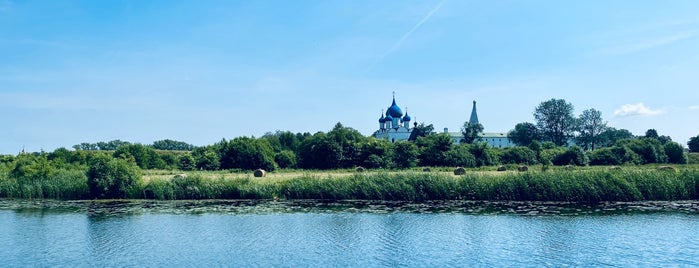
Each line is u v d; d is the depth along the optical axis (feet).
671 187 164.86
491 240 107.24
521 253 96.53
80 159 297.53
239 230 119.75
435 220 130.82
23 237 113.09
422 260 92.43
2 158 270.26
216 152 347.36
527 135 635.25
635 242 104.06
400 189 172.76
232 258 94.79
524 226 121.49
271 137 467.11
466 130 566.77
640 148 372.99
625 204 156.46
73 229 122.01
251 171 302.66
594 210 144.87
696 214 136.26
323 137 350.43
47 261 93.20
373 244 104.78
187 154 329.93
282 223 128.16
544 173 173.37
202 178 189.57
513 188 168.04
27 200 178.91
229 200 174.70
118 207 158.92
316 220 132.26
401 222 128.36
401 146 338.13
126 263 91.71
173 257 95.61
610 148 371.35
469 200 169.48
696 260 90.33
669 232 113.19
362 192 174.50
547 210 145.79
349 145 345.72
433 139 357.00
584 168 274.16
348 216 138.10
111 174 181.88
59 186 185.98
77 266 90.02
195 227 123.65
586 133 617.62
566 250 98.32
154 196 180.55
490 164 344.90
